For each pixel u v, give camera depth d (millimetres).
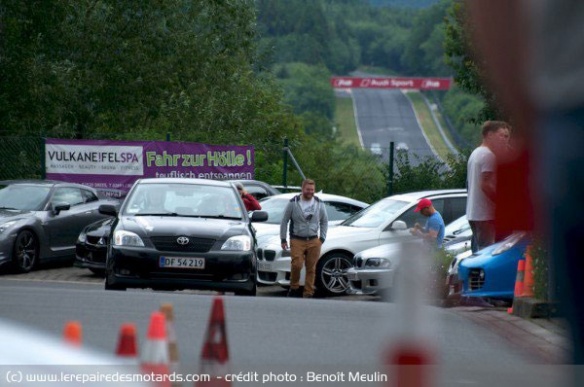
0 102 92375
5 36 92812
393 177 84750
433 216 47875
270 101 141625
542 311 31656
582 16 4793
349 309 34438
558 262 5266
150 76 108250
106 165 74812
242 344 25516
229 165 76938
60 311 30734
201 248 41969
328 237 53750
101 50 105500
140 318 29469
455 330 28594
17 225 57531
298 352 24219
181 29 112062
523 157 5176
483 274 38906
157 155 75062
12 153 77000
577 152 4980
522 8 4809
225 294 46094
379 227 54688
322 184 88625
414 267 6902
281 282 53375
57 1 96875
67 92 98500
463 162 82938
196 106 110062
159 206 45469
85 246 56938
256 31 121250
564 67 4848
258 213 47344
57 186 62219
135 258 41500
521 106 4926
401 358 6887
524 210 5262
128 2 107688
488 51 4863
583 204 5055
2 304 32344
